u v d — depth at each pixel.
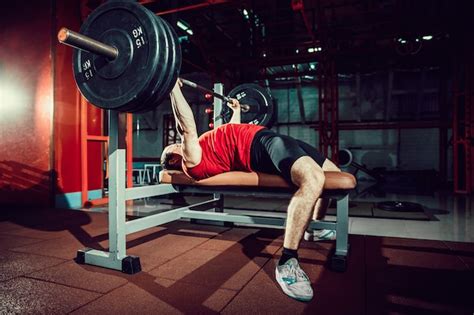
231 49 6.70
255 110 2.83
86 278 1.44
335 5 5.36
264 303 1.20
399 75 8.14
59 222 2.71
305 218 1.35
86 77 1.46
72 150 3.66
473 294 1.28
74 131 3.68
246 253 1.84
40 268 1.58
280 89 9.13
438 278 1.45
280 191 1.66
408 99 8.19
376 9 5.46
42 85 3.49
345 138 8.66
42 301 1.21
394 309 1.15
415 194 5.45
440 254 1.83
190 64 7.19
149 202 4.05
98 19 1.44
